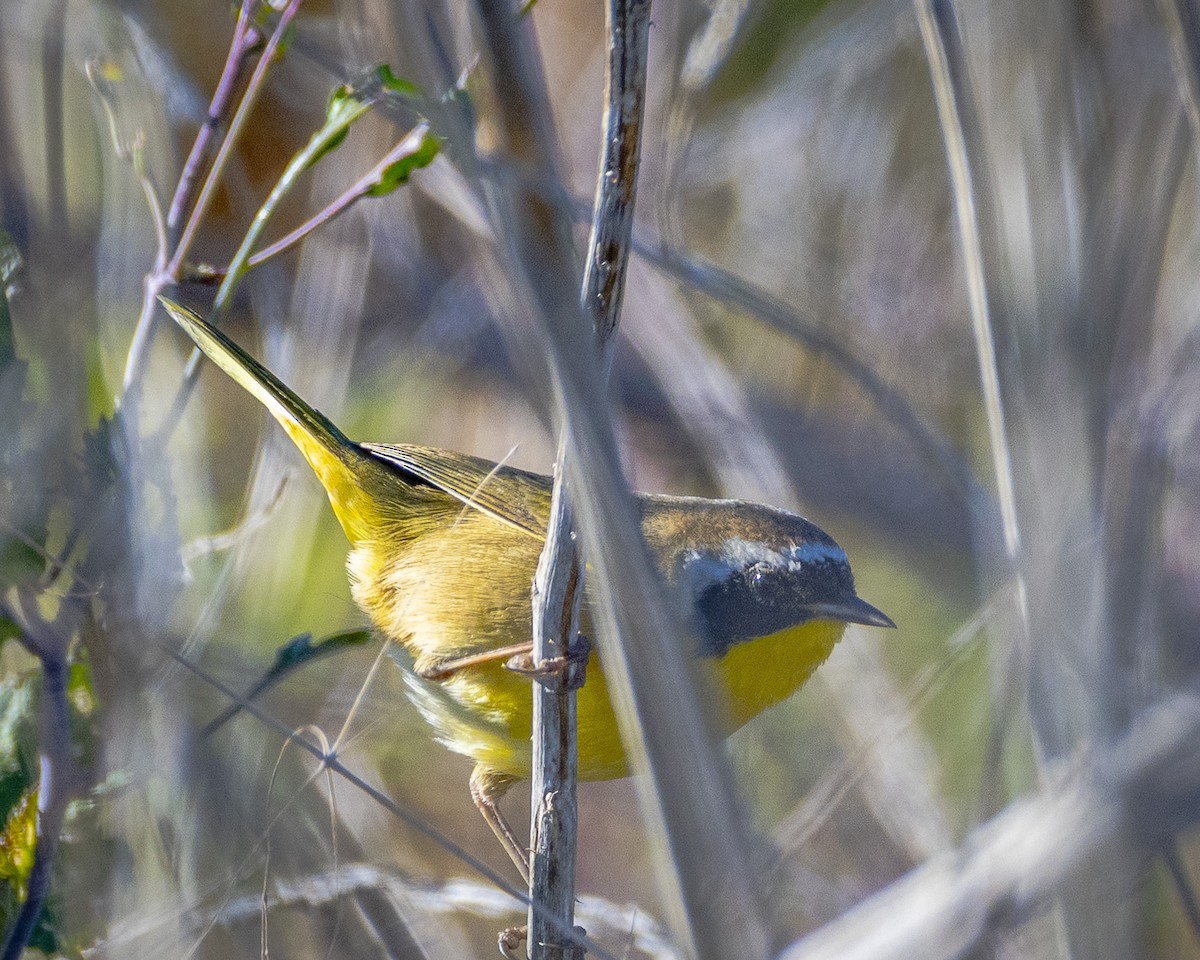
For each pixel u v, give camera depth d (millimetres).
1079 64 6523
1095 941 4570
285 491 9305
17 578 6137
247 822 6695
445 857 10117
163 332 8617
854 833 8156
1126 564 6055
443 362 12117
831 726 9398
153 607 6520
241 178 9688
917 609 10320
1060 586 5594
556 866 6359
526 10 5527
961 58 6605
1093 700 5195
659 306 10523
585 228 7430
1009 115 6805
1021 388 6180
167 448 8164
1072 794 4762
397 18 5059
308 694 8781
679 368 10453
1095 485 5969
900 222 12547
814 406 11547
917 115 12695
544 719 6422
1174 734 4719
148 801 6488
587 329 5129
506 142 5004
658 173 10820
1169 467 6609
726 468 10250
